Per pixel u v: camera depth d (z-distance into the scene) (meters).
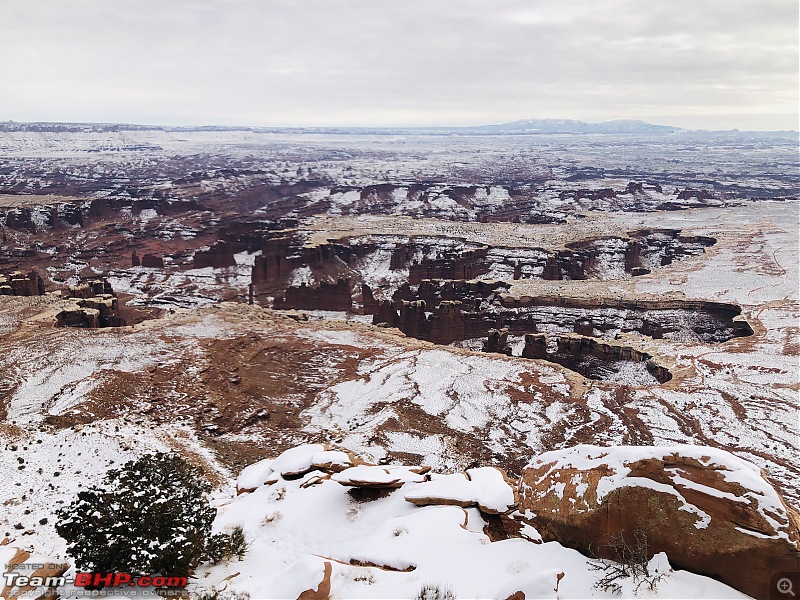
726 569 15.35
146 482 20.08
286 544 21.62
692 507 16.05
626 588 15.02
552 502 18.55
